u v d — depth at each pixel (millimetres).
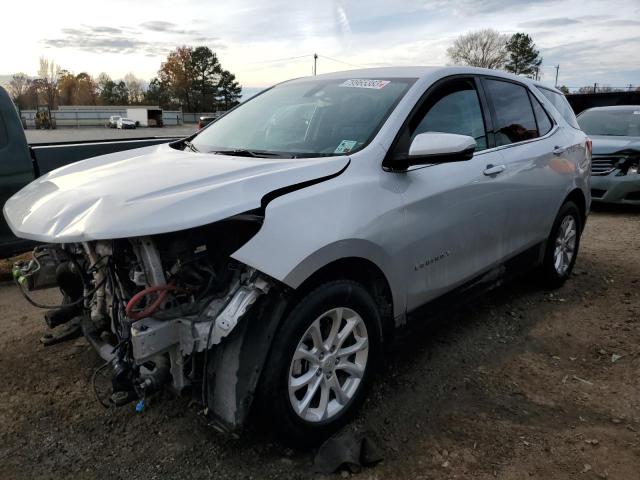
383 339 3000
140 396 2373
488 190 3518
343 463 2492
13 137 5062
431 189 3051
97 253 2520
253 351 2326
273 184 2449
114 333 2529
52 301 4543
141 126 68625
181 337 2316
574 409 3000
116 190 2410
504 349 3738
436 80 3375
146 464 2551
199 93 96188
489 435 2750
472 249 3475
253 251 2260
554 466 2520
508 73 4309
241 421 2303
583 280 5203
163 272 2311
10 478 2451
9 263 5305
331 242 2441
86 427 2818
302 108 3488
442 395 3131
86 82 105438
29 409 2965
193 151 3408
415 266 3000
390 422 2854
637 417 2912
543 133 4453
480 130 3645
